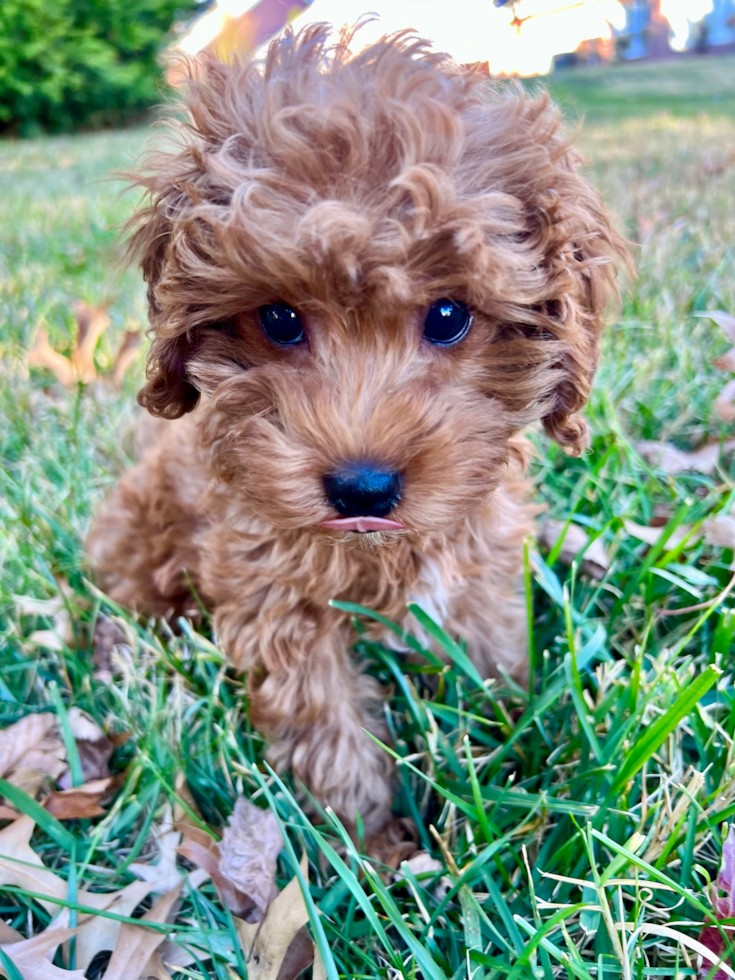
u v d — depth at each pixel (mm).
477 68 209
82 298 530
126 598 296
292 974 174
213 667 260
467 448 185
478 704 237
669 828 179
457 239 164
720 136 962
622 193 673
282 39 200
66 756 230
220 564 236
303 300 174
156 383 214
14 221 781
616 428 296
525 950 153
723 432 313
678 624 249
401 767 219
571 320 196
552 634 256
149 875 202
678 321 415
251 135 180
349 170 167
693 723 201
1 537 295
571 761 212
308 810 227
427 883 193
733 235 544
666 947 168
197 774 223
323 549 216
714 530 240
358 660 252
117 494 305
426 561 223
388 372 178
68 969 180
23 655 263
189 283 189
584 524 284
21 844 200
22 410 396
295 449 178
